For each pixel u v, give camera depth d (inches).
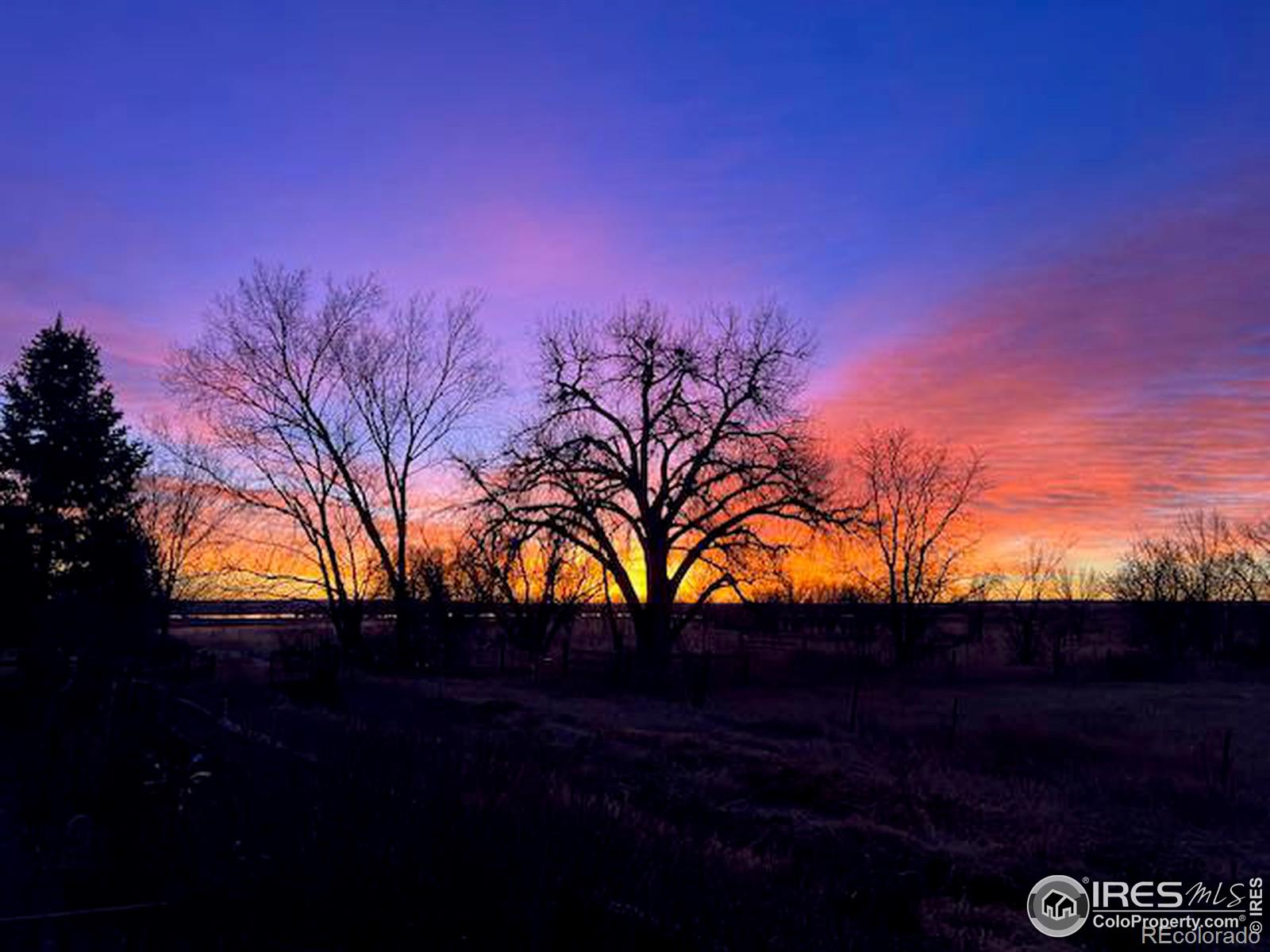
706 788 565.3
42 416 1525.6
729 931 238.5
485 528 1499.8
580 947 225.9
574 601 1766.7
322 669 1003.9
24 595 1347.2
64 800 426.3
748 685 1454.2
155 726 467.2
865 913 323.9
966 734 865.5
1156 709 1136.2
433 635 1665.8
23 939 269.3
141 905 241.6
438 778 267.0
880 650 1988.2
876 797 556.7
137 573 1478.8
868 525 1593.3
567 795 309.1
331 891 241.3
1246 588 2191.2
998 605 2432.3
